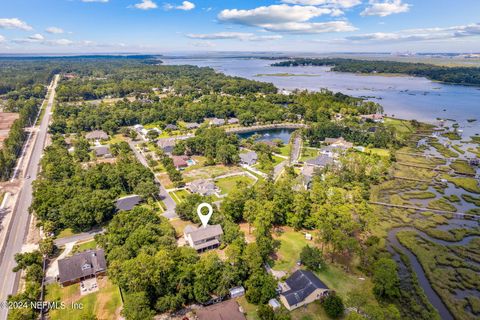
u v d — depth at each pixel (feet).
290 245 348.79
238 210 392.47
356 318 221.25
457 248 355.77
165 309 253.44
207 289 261.85
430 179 545.44
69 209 366.84
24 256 297.33
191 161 611.06
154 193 447.01
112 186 465.88
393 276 278.67
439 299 282.77
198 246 329.52
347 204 385.70
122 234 324.39
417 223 407.44
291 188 434.30
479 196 484.74
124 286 264.31
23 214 408.05
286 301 257.14
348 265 315.99
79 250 332.80
